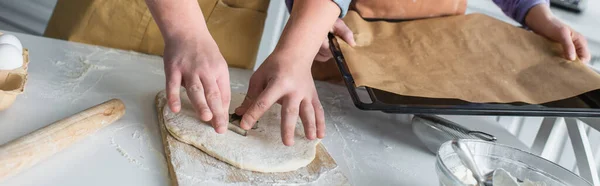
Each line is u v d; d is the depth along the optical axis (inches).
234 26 42.2
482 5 58.3
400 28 43.9
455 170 27.9
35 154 23.5
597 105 37.5
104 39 40.3
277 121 31.0
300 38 31.3
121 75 34.7
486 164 28.5
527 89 38.4
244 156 27.0
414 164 32.0
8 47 27.4
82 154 25.8
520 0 45.9
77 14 40.6
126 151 26.9
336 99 38.5
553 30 43.7
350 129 34.4
